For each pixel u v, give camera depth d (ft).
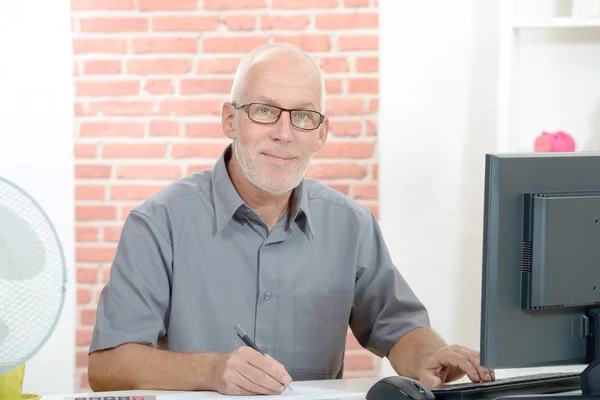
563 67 10.80
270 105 6.00
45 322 4.35
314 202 6.72
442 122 11.20
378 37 11.10
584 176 4.61
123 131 11.10
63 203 11.18
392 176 11.25
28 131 11.12
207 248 6.33
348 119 11.18
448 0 11.09
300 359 6.48
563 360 4.65
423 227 11.32
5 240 4.27
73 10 11.00
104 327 6.02
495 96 11.12
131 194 11.15
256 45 11.05
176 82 11.07
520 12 10.79
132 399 5.11
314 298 6.53
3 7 11.02
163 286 6.25
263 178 6.03
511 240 4.50
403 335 6.49
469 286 11.34
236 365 5.28
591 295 4.58
